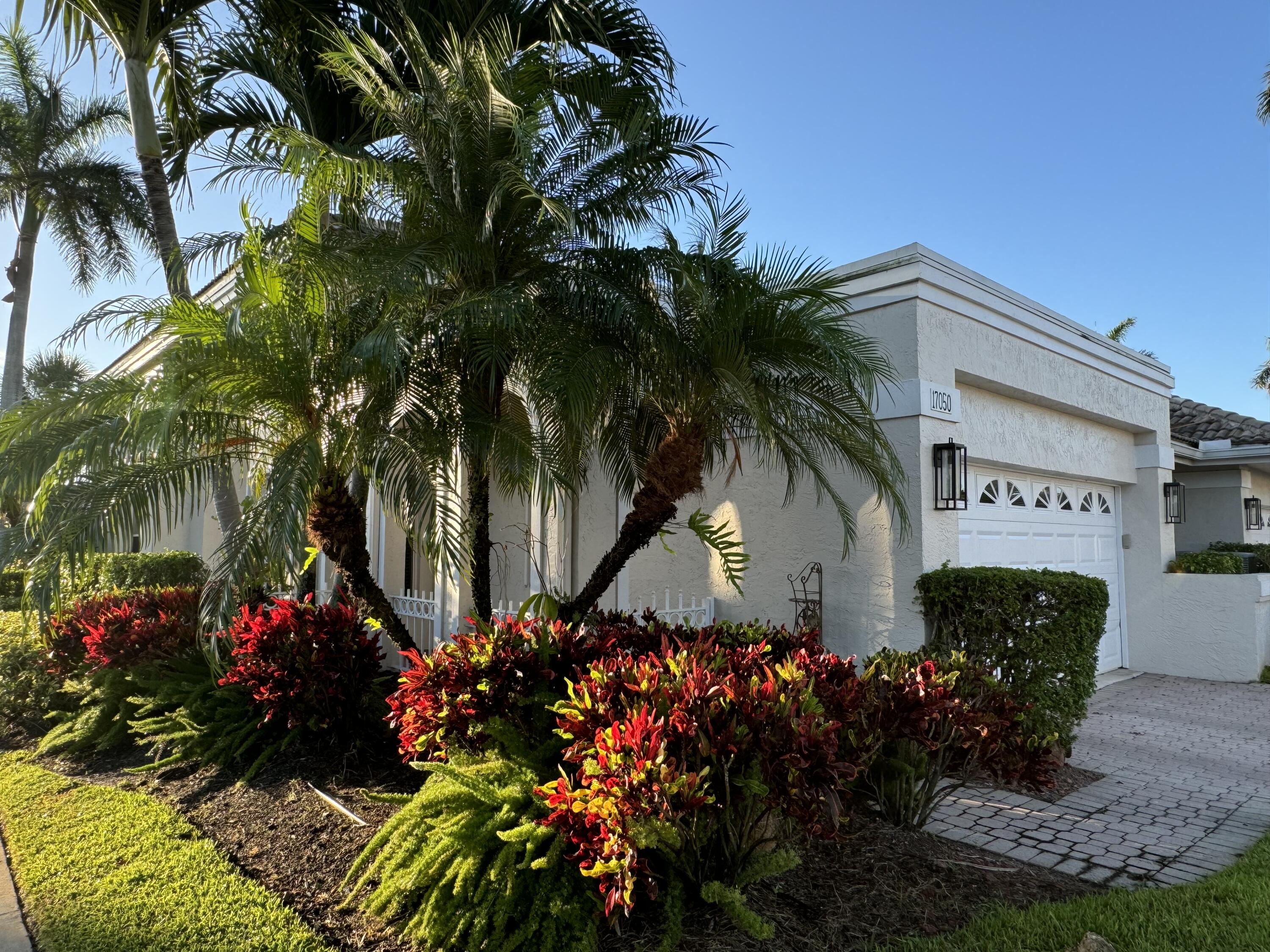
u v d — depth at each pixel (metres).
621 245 5.55
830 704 3.83
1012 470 9.05
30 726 7.13
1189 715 8.27
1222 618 10.28
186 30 7.47
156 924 3.44
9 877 4.11
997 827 4.87
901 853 4.16
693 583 9.24
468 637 4.33
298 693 5.50
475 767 3.89
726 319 4.81
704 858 3.39
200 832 4.53
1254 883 3.85
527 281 5.37
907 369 7.13
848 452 5.61
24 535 4.77
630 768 2.98
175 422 4.64
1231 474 13.32
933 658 5.08
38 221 18.02
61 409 4.96
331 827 4.46
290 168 4.83
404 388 5.10
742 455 8.55
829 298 4.97
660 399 5.45
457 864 3.29
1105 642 10.65
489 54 5.08
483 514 5.89
